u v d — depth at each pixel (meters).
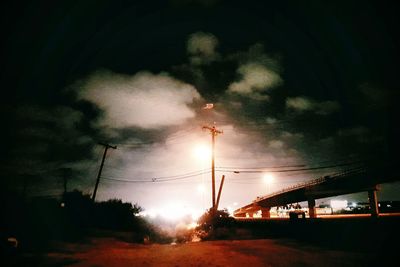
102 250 18.00
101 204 36.41
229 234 28.30
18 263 13.55
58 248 18.36
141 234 29.31
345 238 18.67
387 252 14.11
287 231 25.92
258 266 12.48
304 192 65.12
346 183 55.38
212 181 33.78
